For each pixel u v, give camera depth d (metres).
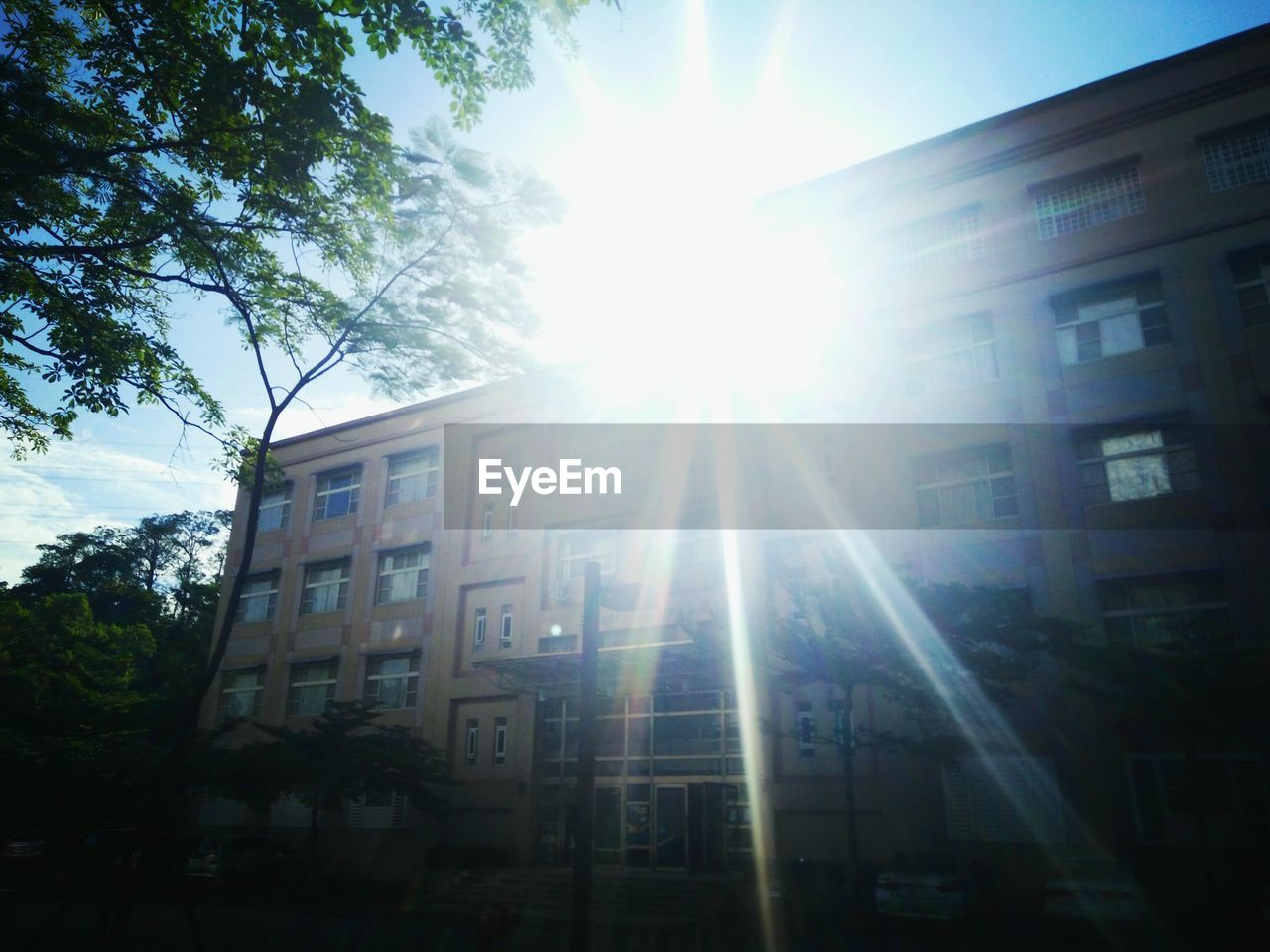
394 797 28.36
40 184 12.02
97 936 11.96
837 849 20.17
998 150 22.25
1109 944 14.05
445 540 30.09
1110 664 15.27
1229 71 20.00
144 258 13.32
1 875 24.72
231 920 18.30
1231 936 13.68
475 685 27.83
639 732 24.78
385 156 11.96
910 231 23.23
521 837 25.33
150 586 56.03
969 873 16.83
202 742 19.78
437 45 10.95
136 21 10.88
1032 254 21.36
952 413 21.42
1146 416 19.06
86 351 12.90
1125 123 20.92
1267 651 16.55
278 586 34.03
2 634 34.50
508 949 15.34
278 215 12.64
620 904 19.98
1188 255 19.53
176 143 11.51
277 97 10.92
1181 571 18.02
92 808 13.70
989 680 16.94
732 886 19.98
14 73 10.55
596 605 11.39
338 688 30.78
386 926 17.78
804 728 21.31
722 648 18.06
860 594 17.88
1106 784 17.77
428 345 13.69
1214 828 16.78
